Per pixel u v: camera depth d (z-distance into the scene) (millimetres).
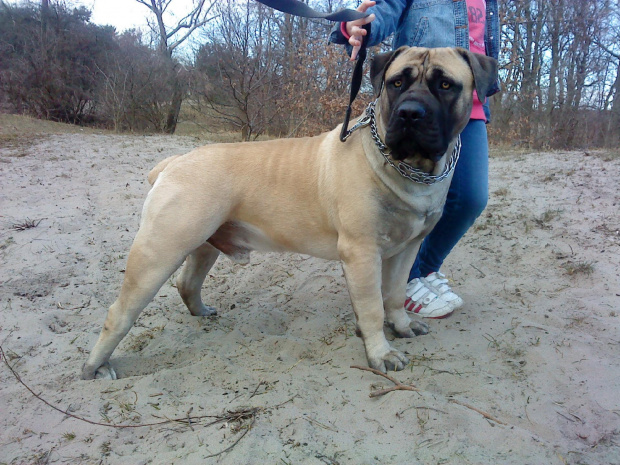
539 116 15633
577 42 16797
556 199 5711
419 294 3479
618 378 2609
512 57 15844
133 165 8750
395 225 2717
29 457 2189
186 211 2857
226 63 13984
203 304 3867
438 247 3537
